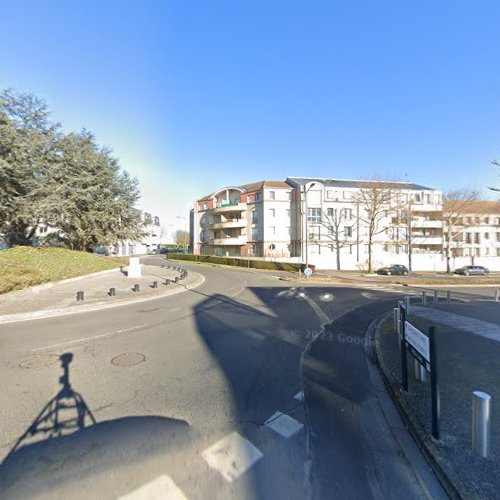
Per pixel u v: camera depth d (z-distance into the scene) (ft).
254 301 35.37
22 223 51.96
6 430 9.43
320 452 8.66
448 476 7.43
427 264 114.32
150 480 7.41
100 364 15.15
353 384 13.41
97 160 69.77
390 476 7.79
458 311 30.71
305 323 24.75
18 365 14.97
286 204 119.75
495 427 9.48
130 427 9.69
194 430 9.57
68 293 37.35
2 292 33.53
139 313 27.81
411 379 13.26
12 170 40.78
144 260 134.92
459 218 113.09
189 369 14.60
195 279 58.18
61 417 10.23
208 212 139.85
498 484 7.22
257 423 10.07
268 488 7.25
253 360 15.96
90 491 7.03
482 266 112.78
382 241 113.60
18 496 6.83
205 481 7.42
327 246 114.52
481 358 15.99
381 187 99.25
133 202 82.02
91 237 75.10
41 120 53.83
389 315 28.22
